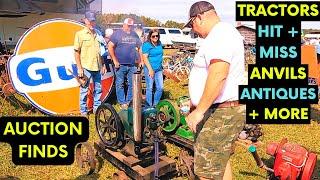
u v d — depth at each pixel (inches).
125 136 172.4
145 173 157.8
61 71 275.1
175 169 170.2
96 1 444.8
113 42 274.7
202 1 121.0
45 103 271.3
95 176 179.8
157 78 276.2
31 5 402.6
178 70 514.9
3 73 292.8
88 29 260.1
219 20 121.4
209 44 115.9
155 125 158.6
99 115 183.9
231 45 115.2
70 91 278.8
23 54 263.1
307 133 246.4
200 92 124.1
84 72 265.6
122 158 170.4
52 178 179.8
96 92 274.5
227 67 113.8
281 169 154.5
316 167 185.3
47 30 268.8
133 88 151.7
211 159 126.2
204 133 125.0
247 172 183.2
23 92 265.0
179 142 200.8
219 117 122.4
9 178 179.2
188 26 125.6
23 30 407.8
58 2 421.7
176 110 197.0
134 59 280.5
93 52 263.7
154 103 278.8
